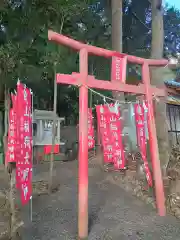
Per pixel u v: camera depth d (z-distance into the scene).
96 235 5.20
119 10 11.57
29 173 5.71
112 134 7.81
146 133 6.85
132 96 11.65
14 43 10.96
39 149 14.12
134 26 18.62
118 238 5.06
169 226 5.60
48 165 13.33
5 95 12.38
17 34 11.08
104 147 7.80
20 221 5.69
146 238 5.05
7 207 6.26
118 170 10.83
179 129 12.37
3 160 13.21
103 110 7.86
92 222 5.84
